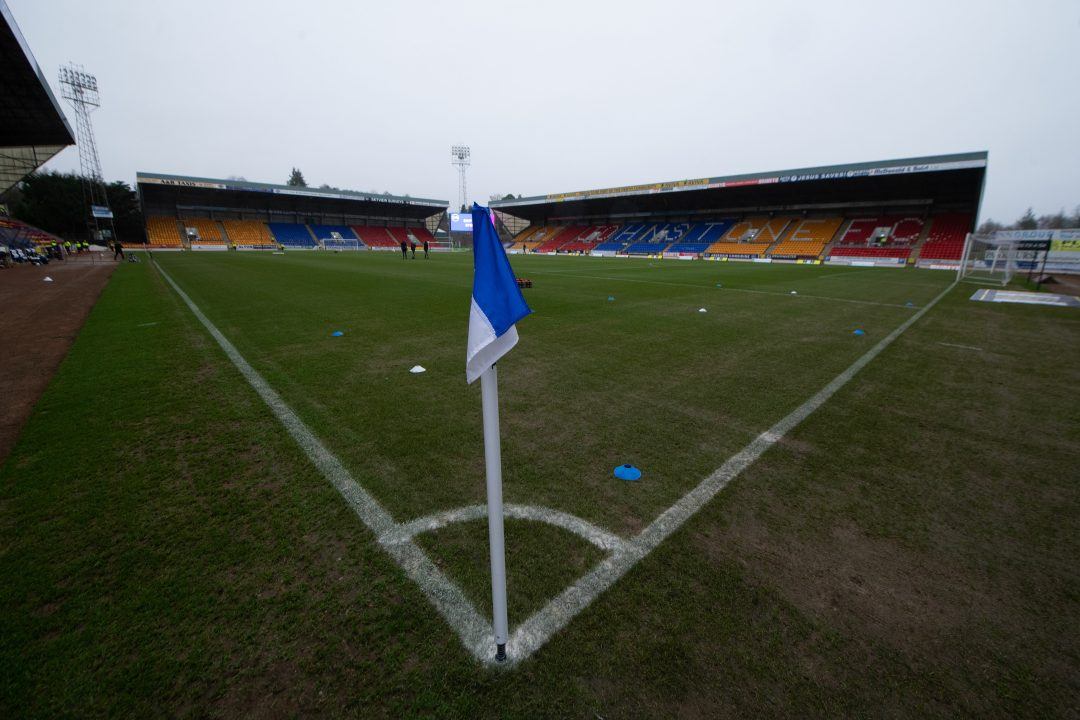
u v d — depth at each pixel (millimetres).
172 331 8125
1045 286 18109
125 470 3361
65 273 19203
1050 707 1683
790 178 34656
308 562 2416
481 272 1729
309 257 33594
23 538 2592
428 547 2547
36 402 4750
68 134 23656
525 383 5438
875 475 3410
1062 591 2281
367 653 1884
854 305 12164
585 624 2025
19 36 13766
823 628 2018
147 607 2105
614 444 3865
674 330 8523
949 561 2486
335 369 5926
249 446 3762
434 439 3918
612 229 55438
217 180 46344
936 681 1778
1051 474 3463
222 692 1722
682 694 1710
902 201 37344
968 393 5281
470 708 1664
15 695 1693
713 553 2512
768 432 4145
